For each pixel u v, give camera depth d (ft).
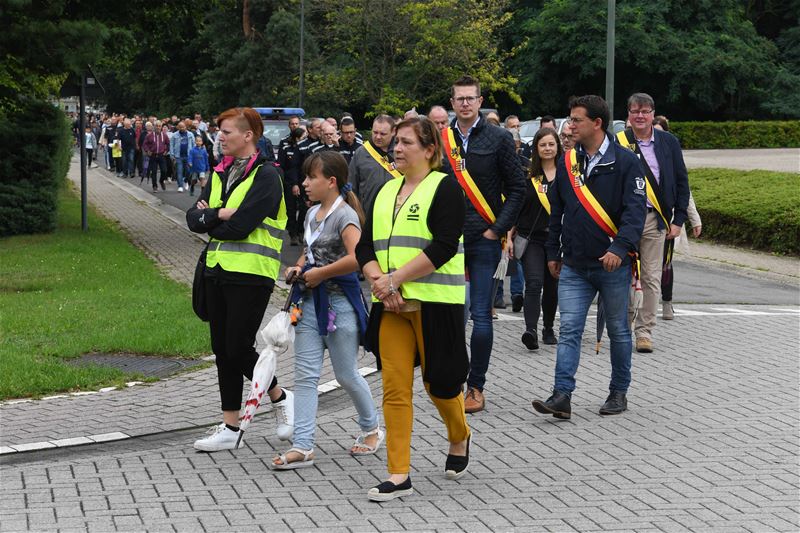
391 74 143.33
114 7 64.59
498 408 24.88
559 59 173.68
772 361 30.22
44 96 68.44
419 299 17.78
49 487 18.60
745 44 178.29
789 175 75.31
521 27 177.37
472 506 17.83
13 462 20.77
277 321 19.94
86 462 20.22
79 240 59.88
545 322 32.48
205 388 27.12
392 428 18.30
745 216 62.03
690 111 186.09
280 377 28.27
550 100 179.32
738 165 120.78
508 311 39.24
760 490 18.76
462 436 19.17
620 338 24.02
